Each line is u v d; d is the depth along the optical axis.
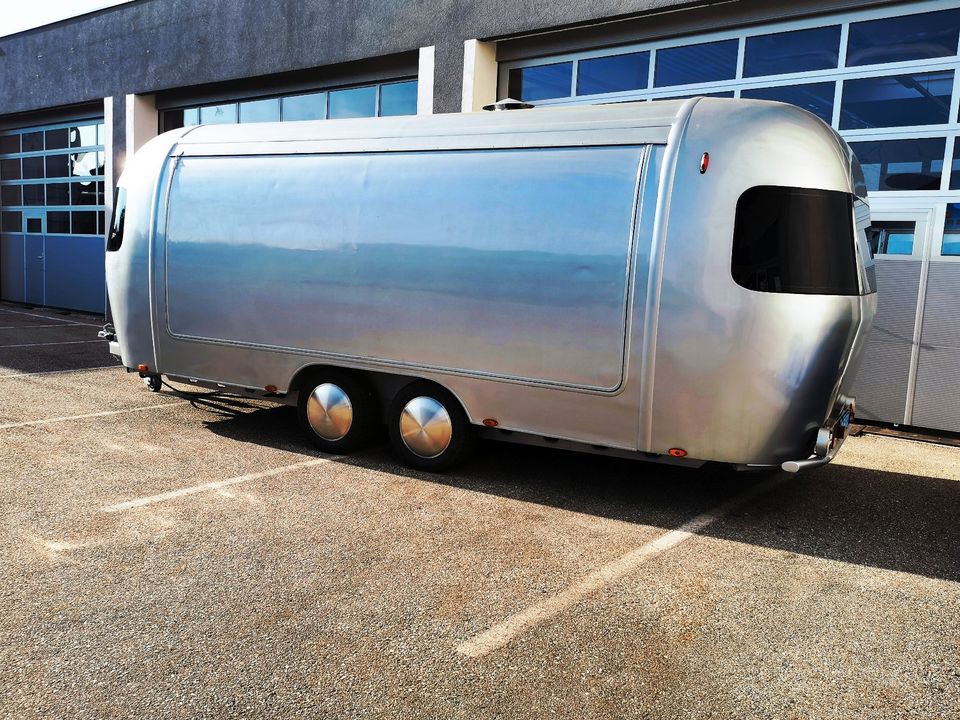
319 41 10.29
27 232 16.14
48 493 4.62
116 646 2.95
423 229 5.00
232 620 3.17
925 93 6.61
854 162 4.78
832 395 4.38
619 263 4.38
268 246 5.60
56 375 8.37
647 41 8.01
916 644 3.16
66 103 14.44
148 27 12.65
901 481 5.46
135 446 5.71
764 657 3.02
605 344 4.45
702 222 4.20
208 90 12.41
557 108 4.84
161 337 6.18
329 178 5.39
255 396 5.93
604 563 3.87
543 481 5.21
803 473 5.59
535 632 3.15
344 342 5.34
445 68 9.01
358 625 3.16
